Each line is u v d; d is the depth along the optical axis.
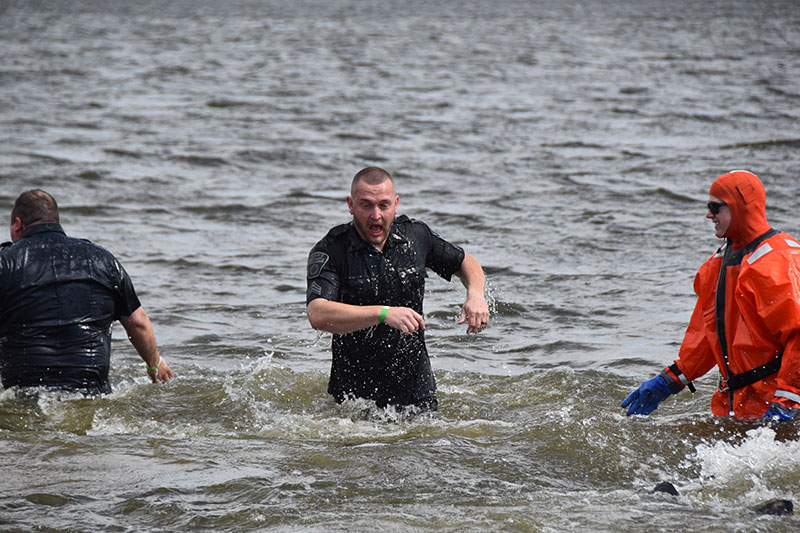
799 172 31.19
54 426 10.65
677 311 17.20
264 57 81.69
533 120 45.75
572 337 15.65
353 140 39.75
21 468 8.79
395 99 54.16
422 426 10.83
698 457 9.14
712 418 10.23
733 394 10.28
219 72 68.62
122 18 150.12
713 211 10.23
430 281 19.38
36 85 58.44
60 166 32.34
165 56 81.75
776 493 8.13
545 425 10.27
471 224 25.05
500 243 22.94
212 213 26.61
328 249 10.88
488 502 7.88
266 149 36.94
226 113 47.66
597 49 90.44
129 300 12.40
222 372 13.66
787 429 9.38
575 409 11.47
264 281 19.75
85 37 105.38
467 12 176.62
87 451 9.41
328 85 60.91
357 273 10.88
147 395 12.16
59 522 7.39
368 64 75.12
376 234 10.78
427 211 26.66
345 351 11.41
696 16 150.62
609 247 22.44
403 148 37.81
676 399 12.05
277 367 13.65
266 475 8.62
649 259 21.27
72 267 12.02
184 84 60.81
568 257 21.53
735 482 8.42
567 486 8.53
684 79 63.56
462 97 55.16
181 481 8.42
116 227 24.53
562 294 18.52
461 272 11.30
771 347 9.91
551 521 7.34
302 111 48.66
